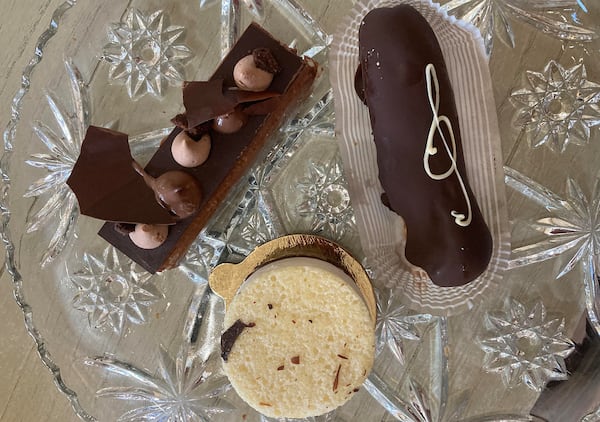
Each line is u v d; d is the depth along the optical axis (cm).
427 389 26
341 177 26
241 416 27
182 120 24
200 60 27
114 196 24
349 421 27
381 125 24
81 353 27
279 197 27
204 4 27
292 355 25
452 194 23
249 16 27
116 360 27
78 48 27
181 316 27
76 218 27
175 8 27
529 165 26
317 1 26
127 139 25
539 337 26
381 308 26
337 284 24
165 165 25
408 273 26
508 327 26
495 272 25
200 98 24
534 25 26
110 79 27
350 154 26
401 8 24
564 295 26
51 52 27
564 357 26
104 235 25
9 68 29
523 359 26
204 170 25
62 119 27
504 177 26
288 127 27
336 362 25
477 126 25
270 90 24
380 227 26
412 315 26
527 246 26
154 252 25
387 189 24
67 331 27
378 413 26
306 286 24
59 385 26
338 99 26
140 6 27
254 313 25
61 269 27
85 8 27
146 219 24
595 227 26
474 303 26
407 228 24
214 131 25
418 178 23
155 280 27
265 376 25
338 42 25
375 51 23
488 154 25
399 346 26
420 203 24
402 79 23
